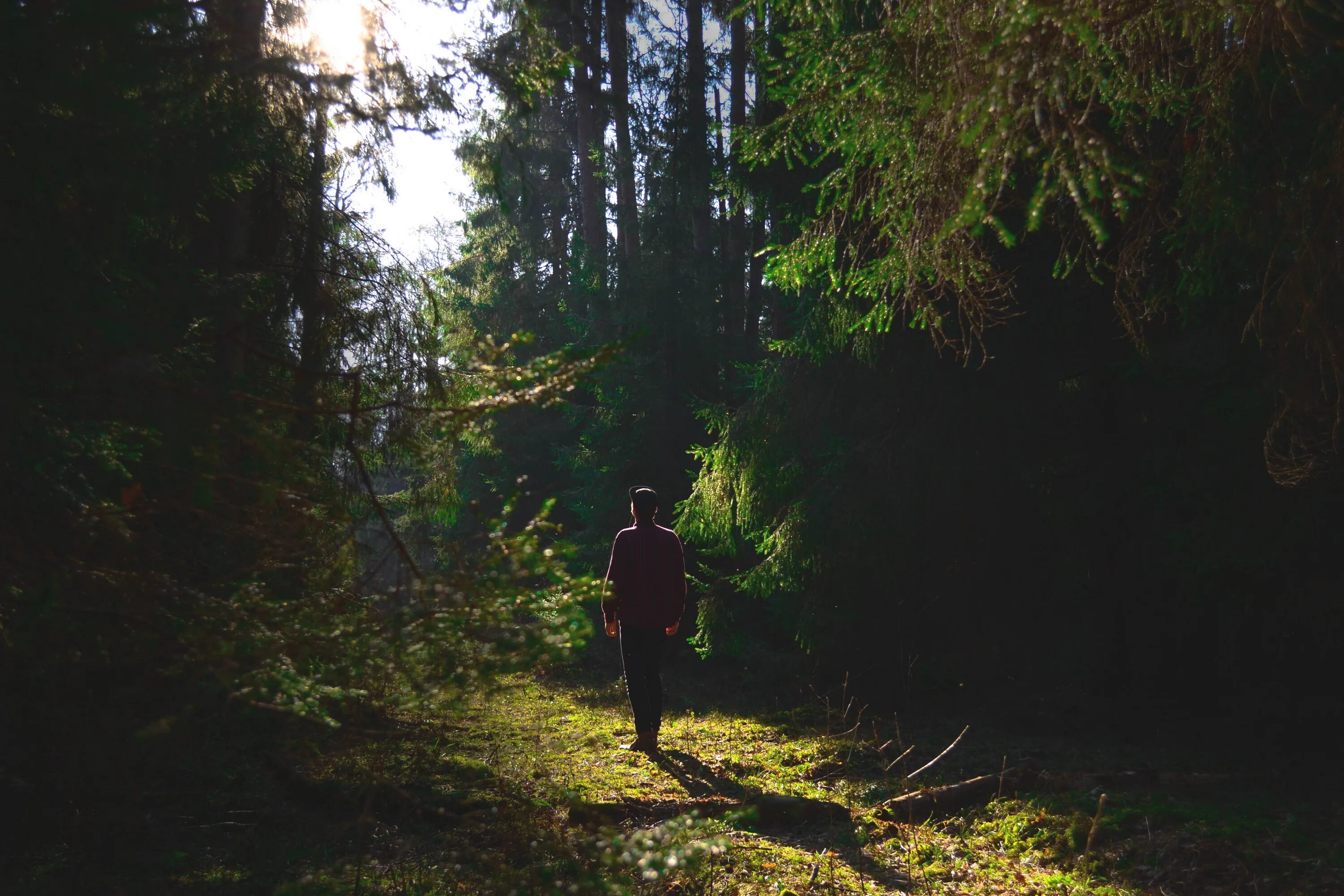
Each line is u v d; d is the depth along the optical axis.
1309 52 3.19
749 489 9.79
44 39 1.89
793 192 9.20
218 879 3.38
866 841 4.70
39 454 2.30
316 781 4.25
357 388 2.59
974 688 9.29
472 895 3.05
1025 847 4.61
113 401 2.37
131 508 2.46
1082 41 2.21
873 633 9.20
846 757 6.72
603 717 8.27
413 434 3.05
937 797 5.41
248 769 4.34
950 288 4.44
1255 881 3.83
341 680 2.32
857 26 4.53
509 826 2.96
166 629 2.32
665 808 4.92
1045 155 2.78
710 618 10.91
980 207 2.25
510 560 2.33
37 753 3.82
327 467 3.39
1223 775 5.86
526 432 16.86
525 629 2.24
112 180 2.35
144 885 3.25
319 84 3.15
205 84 2.86
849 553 8.88
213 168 3.04
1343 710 7.28
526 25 3.95
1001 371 8.48
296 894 3.07
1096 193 2.15
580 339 16.25
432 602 2.28
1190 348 7.04
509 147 4.88
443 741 5.52
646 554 6.84
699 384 14.77
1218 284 5.93
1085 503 8.09
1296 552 6.47
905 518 8.75
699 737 7.47
